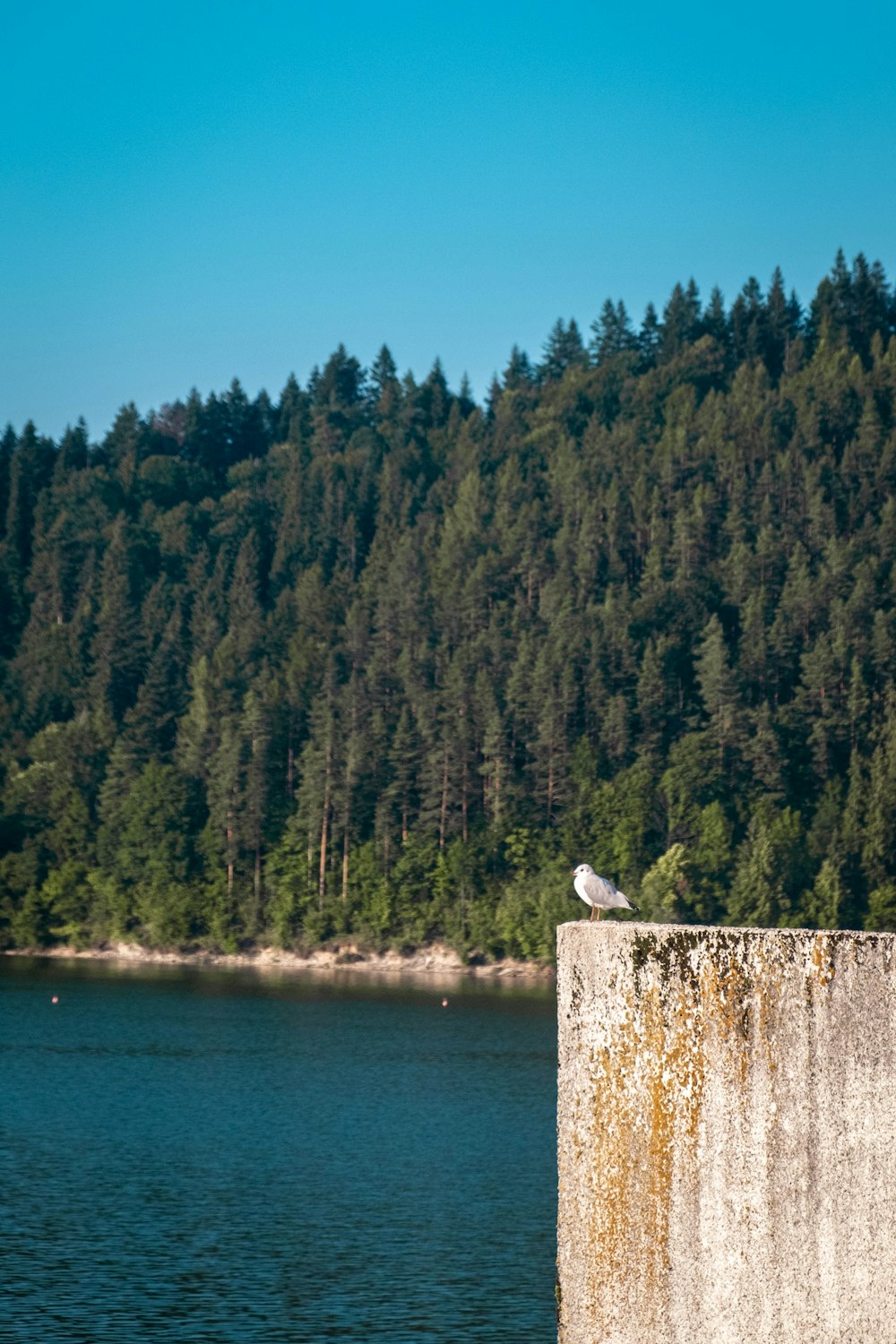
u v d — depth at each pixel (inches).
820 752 7116.1
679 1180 226.7
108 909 7121.1
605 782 6825.8
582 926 234.5
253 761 7327.8
